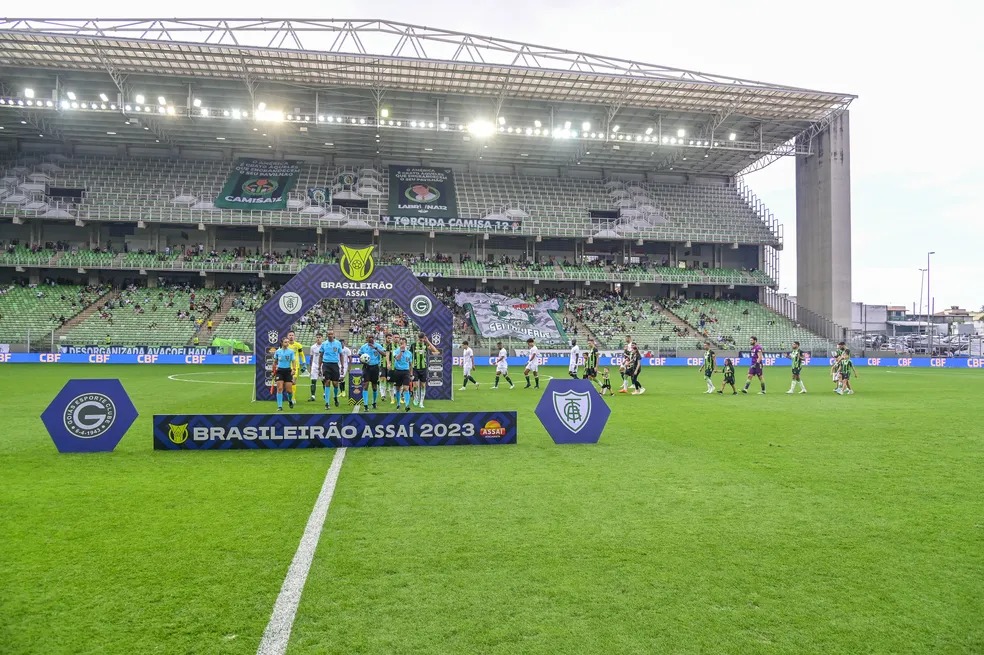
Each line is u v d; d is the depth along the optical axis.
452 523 6.49
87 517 6.63
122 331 45.91
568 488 8.02
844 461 9.95
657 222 58.28
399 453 10.38
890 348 60.09
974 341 58.81
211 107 47.78
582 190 60.44
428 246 58.09
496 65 42.03
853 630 4.21
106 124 48.78
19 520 6.52
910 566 5.37
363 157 57.47
